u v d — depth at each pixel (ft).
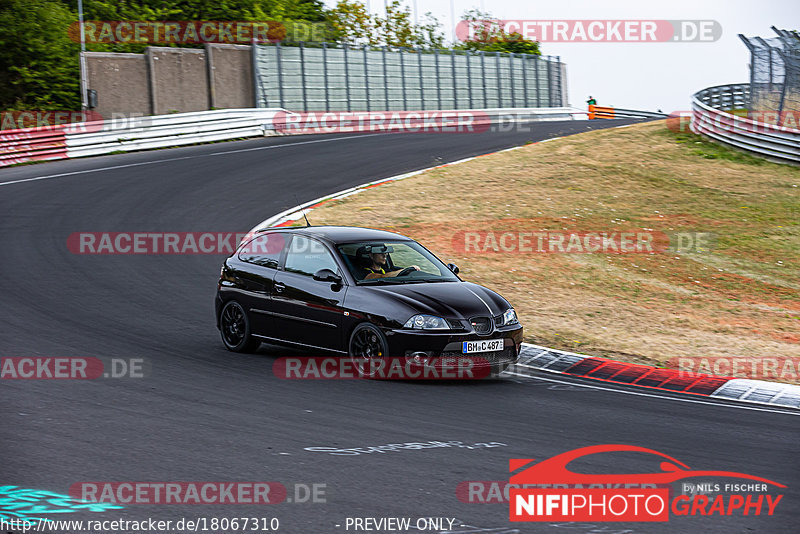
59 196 171.53
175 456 51.98
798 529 43.24
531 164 211.82
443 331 75.20
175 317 99.96
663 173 204.03
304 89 328.90
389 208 168.04
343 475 49.39
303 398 68.33
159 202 168.45
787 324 109.50
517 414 65.92
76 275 118.01
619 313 110.01
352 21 478.59
